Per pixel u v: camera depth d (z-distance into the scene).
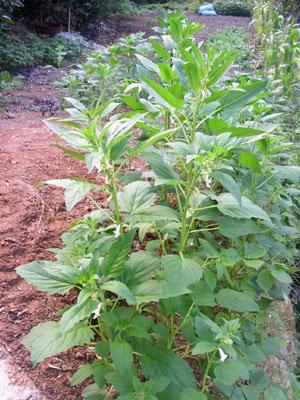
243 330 2.39
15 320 2.31
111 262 1.75
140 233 2.47
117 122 1.95
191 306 2.07
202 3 16.73
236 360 1.91
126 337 2.01
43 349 1.72
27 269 1.77
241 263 2.60
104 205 3.21
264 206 2.77
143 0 16.61
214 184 2.88
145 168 3.78
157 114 2.70
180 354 2.30
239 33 11.52
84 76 5.50
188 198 2.11
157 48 3.06
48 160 3.84
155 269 1.90
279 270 2.44
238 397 1.97
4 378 2.04
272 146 2.77
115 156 1.99
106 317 1.76
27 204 3.13
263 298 2.59
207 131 2.44
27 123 5.02
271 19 8.02
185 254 2.27
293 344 3.04
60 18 10.62
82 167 3.77
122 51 5.82
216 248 2.58
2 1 7.29
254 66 7.38
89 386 1.97
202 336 1.87
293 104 5.62
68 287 1.73
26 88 6.62
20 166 3.65
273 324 2.89
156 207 2.09
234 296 2.18
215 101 2.43
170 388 1.84
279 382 2.52
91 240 2.16
